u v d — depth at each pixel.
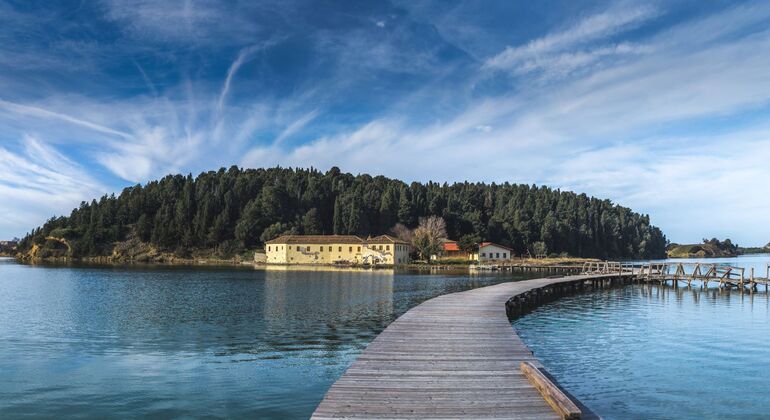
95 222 194.25
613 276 74.62
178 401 17.08
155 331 30.42
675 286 66.94
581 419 12.58
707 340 27.70
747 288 64.50
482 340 21.27
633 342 27.11
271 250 157.00
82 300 48.56
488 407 12.67
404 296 52.44
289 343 26.62
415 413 12.25
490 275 97.06
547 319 36.19
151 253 173.12
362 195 189.12
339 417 11.98
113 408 16.42
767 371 20.89
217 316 36.81
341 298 50.25
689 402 17.00
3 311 40.25
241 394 17.81
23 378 19.86
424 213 189.12
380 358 17.95
